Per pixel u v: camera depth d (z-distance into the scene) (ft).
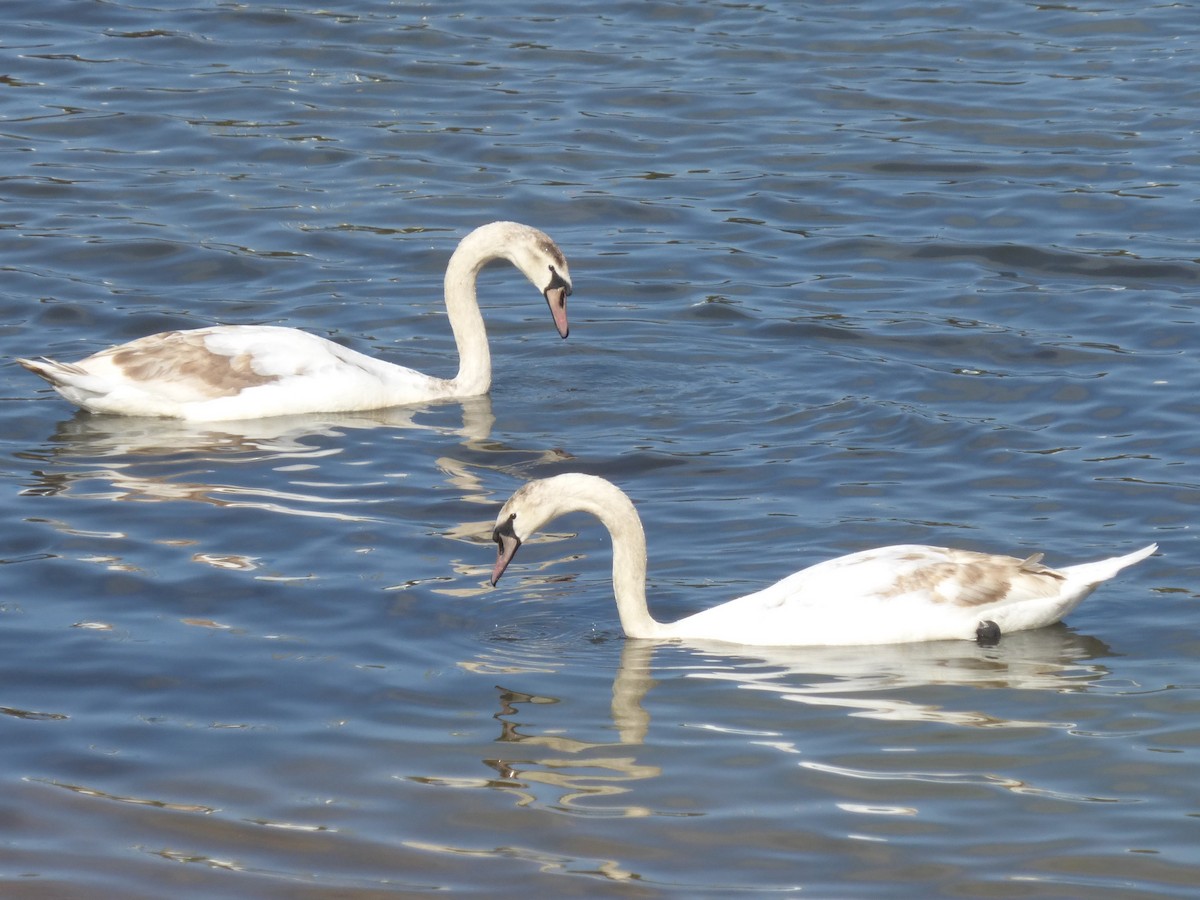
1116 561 43.27
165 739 38.04
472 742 37.96
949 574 43.04
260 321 66.69
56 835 34.86
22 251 71.56
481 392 61.31
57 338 64.28
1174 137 82.74
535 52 95.20
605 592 45.65
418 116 86.94
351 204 77.56
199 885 33.35
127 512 50.06
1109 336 63.62
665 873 33.47
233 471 53.72
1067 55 93.76
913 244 73.10
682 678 40.83
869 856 33.81
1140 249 71.51
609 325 66.85
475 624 43.62
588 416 58.90
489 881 33.32
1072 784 36.09
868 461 54.08
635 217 76.59
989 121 85.35
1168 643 42.29
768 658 41.91
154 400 58.18
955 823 34.81
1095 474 52.44
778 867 33.55
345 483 52.90
